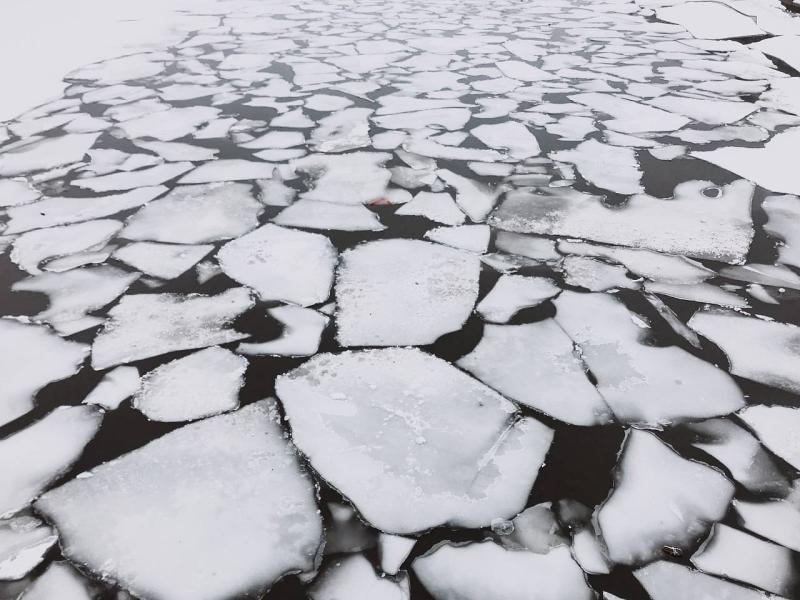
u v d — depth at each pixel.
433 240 1.32
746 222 1.37
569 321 1.04
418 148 1.85
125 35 3.38
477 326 1.03
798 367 0.92
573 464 0.76
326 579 0.63
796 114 2.06
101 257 1.26
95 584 0.62
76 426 0.82
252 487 0.73
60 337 1.00
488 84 2.50
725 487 0.73
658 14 3.95
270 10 4.18
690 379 0.90
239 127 2.04
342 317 1.06
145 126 2.04
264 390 0.89
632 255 1.25
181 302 1.10
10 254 1.27
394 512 0.70
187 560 0.65
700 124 2.00
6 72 2.63
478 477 0.75
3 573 0.63
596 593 0.61
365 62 2.84
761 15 3.53
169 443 0.80
